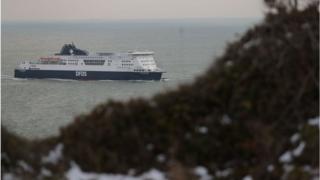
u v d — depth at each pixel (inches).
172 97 1021.2
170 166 927.7
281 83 997.8
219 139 953.5
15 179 970.7
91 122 1026.7
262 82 1004.6
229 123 968.9
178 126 979.9
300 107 978.7
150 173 933.8
